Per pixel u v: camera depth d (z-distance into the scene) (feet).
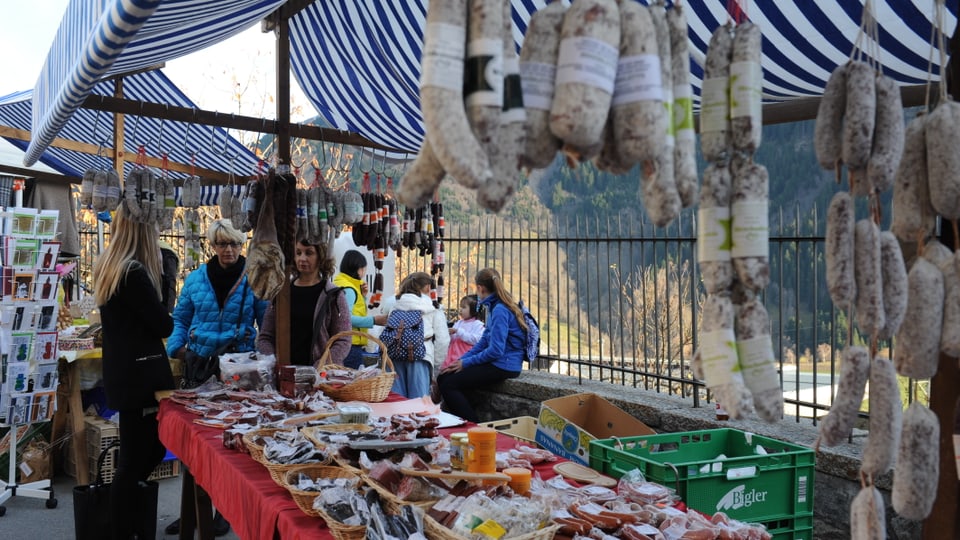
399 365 20.97
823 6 10.31
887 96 5.11
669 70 4.62
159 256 14.08
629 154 4.36
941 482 5.95
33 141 14.40
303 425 10.85
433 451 8.69
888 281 5.08
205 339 15.61
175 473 20.62
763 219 4.92
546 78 4.34
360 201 15.80
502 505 6.54
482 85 4.08
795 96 12.66
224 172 25.12
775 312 34.04
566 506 7.32
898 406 5.03
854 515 5.24
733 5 5.29
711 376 4.91
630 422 12.37
